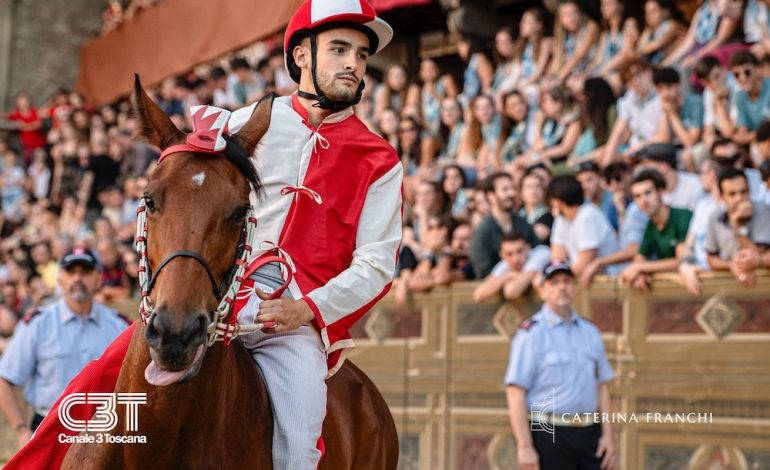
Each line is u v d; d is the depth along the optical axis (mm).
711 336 8914
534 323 8641
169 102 20250
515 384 8523
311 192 4715
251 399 4500
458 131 13766
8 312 14664
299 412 4543
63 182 21875
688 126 10977
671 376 9117
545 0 14406
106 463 4297
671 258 9555
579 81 12172
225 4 18859
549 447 8438
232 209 3955
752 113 10445
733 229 8789
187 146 4090
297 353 4637
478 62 14445
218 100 18547
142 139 4348
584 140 11891
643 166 10320
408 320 11133
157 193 3922
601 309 9625
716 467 8789
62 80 28000
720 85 10625
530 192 11008
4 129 25562
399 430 11094
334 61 4855
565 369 8477
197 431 4191
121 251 15414
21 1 27641
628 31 12406
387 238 4883
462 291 10648
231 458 4348
